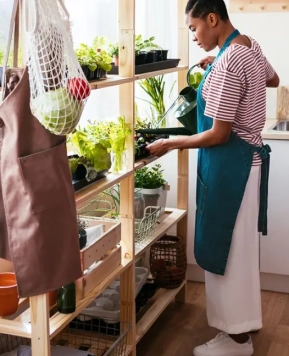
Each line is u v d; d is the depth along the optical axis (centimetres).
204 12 268
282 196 348
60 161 203
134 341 285
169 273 336
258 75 269
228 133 266
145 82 333
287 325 333
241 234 280
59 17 192
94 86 226
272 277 371
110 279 258
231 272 284
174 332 326
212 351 296
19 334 214
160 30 370
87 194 231
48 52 190
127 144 266
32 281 204
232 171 274
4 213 210
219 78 260
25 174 197
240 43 268
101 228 268
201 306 355
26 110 196
